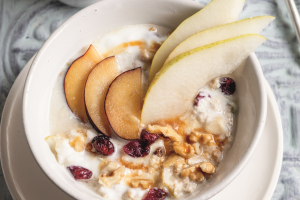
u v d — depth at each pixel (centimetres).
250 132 32
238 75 35
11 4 42
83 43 36
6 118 36
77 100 34
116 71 35
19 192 35
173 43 34
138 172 33
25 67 37
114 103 34
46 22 42
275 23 43
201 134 34
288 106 42
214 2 34
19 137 36
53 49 34
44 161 31
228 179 31
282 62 42
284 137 41
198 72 33
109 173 33
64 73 35
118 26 36
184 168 33
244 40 32
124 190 32
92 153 33
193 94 34
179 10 35
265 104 32
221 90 35
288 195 39
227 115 34
